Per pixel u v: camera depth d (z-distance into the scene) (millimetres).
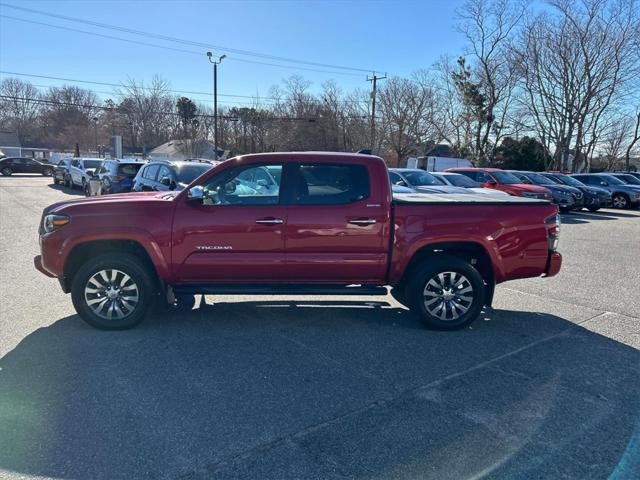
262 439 2967
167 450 2830
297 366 4051
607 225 15195
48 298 5887
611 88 38844
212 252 4750
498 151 47219
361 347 4520
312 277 4895
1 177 34438
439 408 3385
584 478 2646
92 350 4305
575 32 37875
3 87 84562
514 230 4977
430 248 5004
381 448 2895
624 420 3254
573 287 7059
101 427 3053
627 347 4645
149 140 68125
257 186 4812
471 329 5117
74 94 86750
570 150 46625
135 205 4762
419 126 46344
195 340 4605
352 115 47938
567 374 3990
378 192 4809
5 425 3062
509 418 3264
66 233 4676
